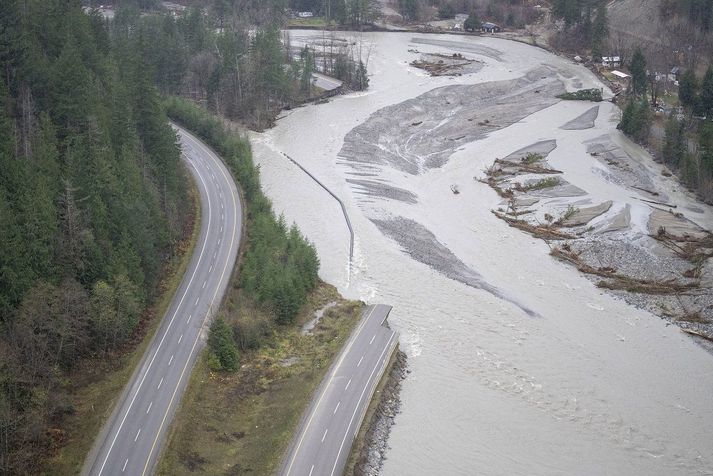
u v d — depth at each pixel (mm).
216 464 69000
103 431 70000
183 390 76438
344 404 77812
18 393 67875
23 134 90812
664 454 77188
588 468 74875
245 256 103250
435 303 101812
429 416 80375
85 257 80438
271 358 85500
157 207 98000
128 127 103188
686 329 98375
